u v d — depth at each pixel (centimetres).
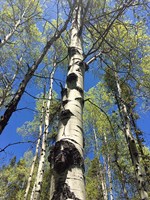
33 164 948
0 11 1157
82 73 256
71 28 320
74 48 286
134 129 841
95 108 1122
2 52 1109
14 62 1091
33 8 1170
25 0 1184
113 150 902
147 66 778
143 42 783
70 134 182
